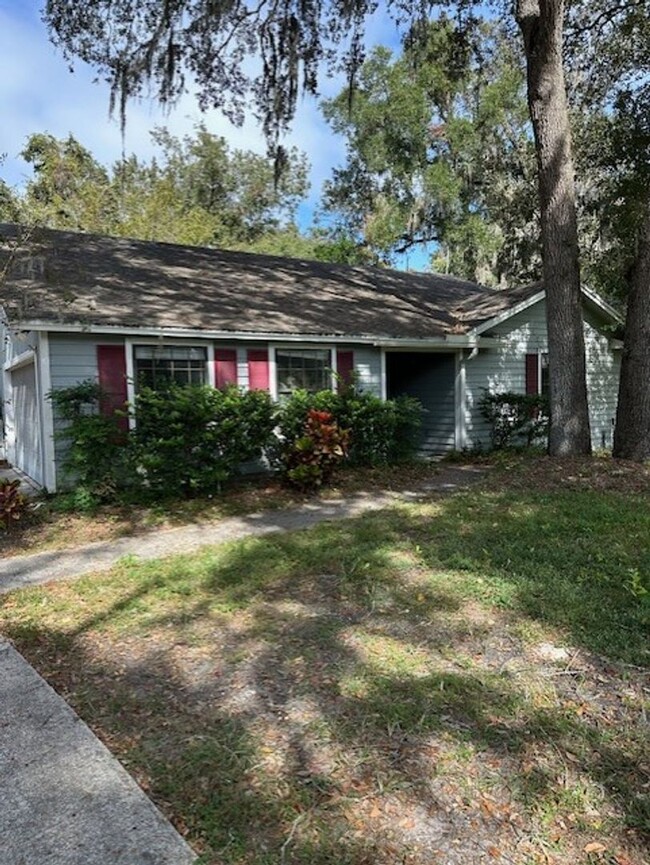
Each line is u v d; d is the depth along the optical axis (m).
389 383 13.34
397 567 4.67
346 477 8.92
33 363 8.56
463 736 2.52
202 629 3.70
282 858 1.92
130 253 11.63
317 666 3.16
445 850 1.94
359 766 2.36
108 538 6.24
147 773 2.37
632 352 9.07
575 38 11.27
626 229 11.36
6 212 9.68
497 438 12.25
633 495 6.89
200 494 7.95
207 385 8.34
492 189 21.81
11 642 3.65
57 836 2.04
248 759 2.42
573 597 3.89
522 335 12.84
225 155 30.83
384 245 25.55
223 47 10.20
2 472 10.02
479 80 16.84
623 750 2.41
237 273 12.13
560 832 2.00
